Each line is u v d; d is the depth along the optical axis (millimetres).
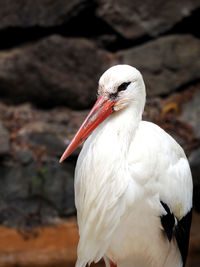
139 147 5371
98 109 5414
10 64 11117
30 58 11148
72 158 10383
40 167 10289
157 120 11234
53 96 11398
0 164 10211
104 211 5258
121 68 5441
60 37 11273
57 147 10461
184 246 6164
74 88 11391
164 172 5477
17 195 10242
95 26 11586
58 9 11219
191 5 11562
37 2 11156
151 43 11672
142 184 5285
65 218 10453
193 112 11320
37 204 10320
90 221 5355
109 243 5383
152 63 11664
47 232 10062
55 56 11242
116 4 11422
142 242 5727
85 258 5449
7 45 11422
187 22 11766
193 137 10828
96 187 5266
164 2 11562
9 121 10938
